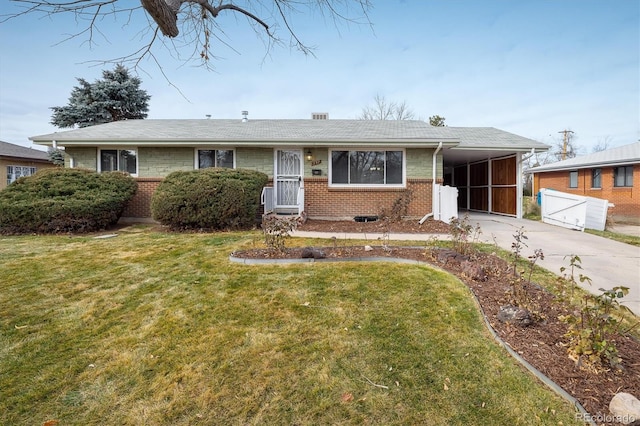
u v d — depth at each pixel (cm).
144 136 969
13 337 298
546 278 441
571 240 721
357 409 208
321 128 1139
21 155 1767
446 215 889
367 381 234
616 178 1487
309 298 374
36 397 221
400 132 1075
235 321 324
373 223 930
